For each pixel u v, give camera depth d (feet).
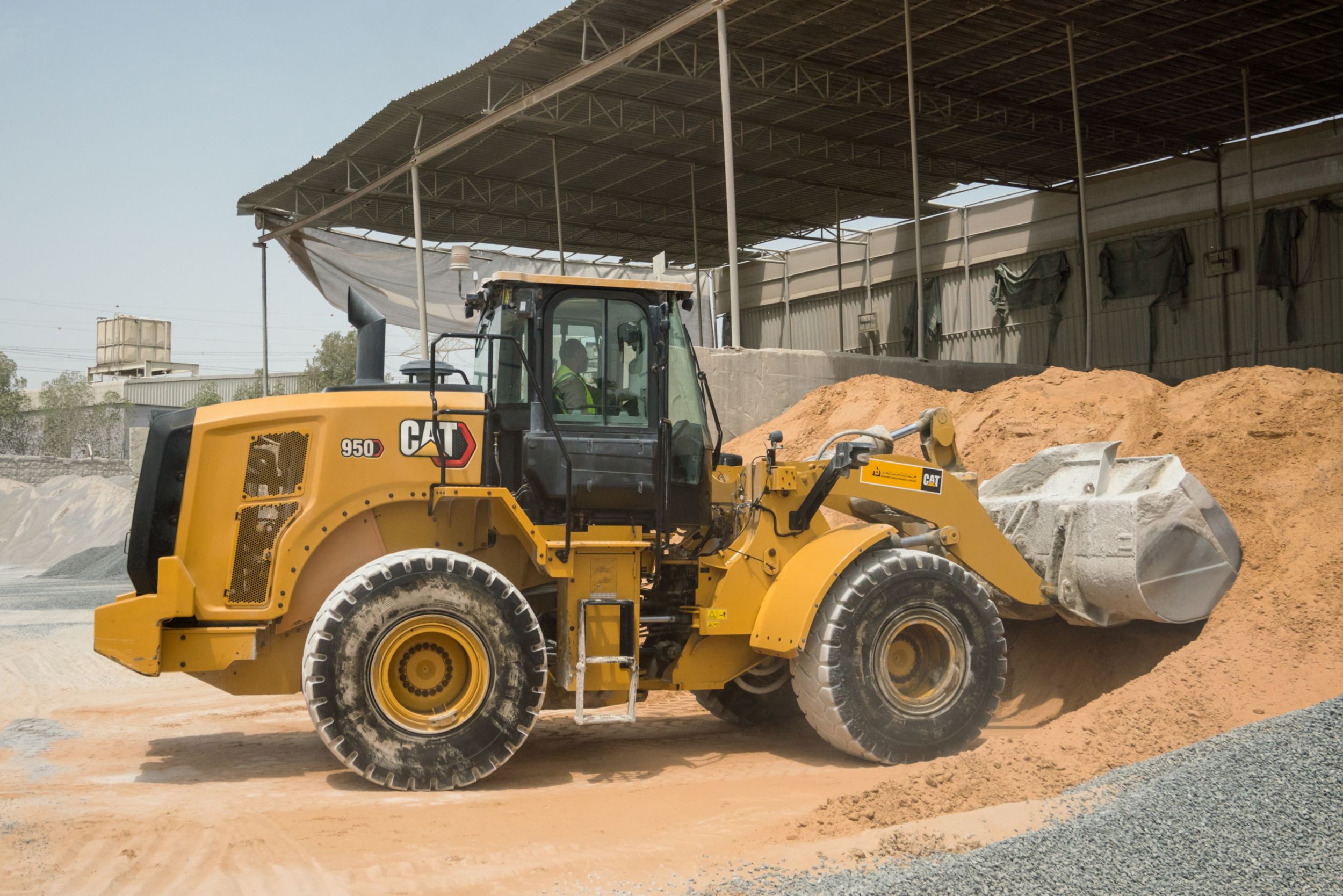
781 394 52.80
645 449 20.93
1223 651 20.90
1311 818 13.08
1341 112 75.92
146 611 19.03
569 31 60.18
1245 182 78.54
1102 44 63.21
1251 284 78.07
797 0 57.06
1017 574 22.97
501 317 21.04
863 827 15.21
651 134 75.72
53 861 14.76
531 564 21.53
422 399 20.59
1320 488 24.02
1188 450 27.86
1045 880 12.03
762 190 92.32
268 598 19.66
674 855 14.60
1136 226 84.33
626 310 21.24
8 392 194.18
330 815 16.89
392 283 90.63
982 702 20.93
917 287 63.05
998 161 85.92
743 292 115.75
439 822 16.48
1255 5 57.52
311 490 19.88
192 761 21.59
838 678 20.10
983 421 36.47
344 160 79.30
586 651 19.98
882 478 22.20
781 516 21.65
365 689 18.42
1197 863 12.23
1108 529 22.48
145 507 19.65
